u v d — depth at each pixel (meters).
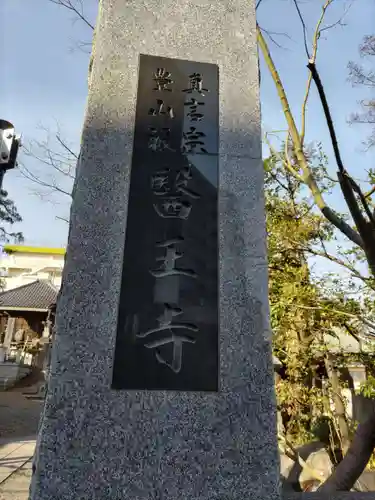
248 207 2.98
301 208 8.19
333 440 8.86
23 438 9.63
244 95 3.33
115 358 2.44
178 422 2.36
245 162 3.11
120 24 3.31
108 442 2.25
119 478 2.19
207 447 2.34
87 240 2.68
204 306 2.66
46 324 20.95
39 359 20.84
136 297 2.60
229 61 3.41
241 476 2.31
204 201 2.93
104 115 3.03
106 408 2.32
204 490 2.25
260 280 2.79
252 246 2.88
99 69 3.14
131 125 3.05
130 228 2.76
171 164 2.99
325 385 9.71
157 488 2.21
